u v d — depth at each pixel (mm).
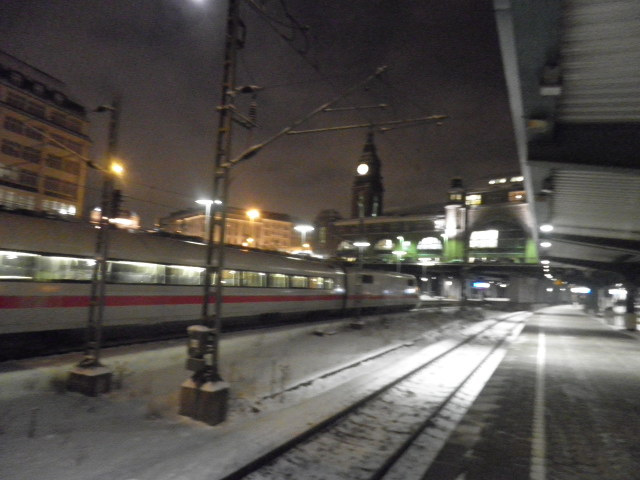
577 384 12648
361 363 14289
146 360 11938
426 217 101125
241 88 8750
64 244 12883
